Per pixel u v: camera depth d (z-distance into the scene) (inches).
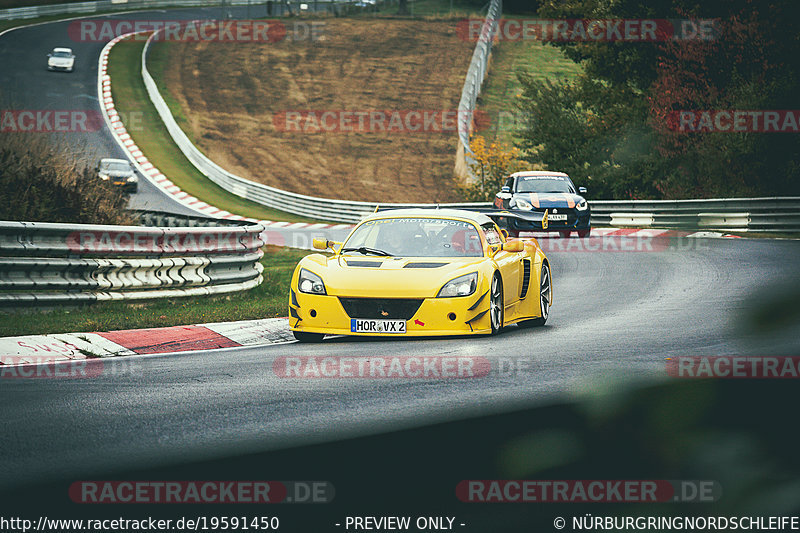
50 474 653.9
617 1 4968.0
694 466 493.0
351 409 872.3
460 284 1344.7
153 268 1787.6
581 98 5221.5
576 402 840.3
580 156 4931.1
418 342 1336.1
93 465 676.1
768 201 3609.7
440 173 7824.8
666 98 4579.2
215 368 1127.6
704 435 533.3
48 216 2102.6
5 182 2090.3
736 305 444.8
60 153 2413.9
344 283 1353.3
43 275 1605.6
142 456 701.9
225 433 778.2
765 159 4151.1
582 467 565.0
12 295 1545.3
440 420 810.8
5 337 1301.7
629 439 546.3
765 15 4387.3
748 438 540.7
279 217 5718.5
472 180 5728.3
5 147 2220.7
